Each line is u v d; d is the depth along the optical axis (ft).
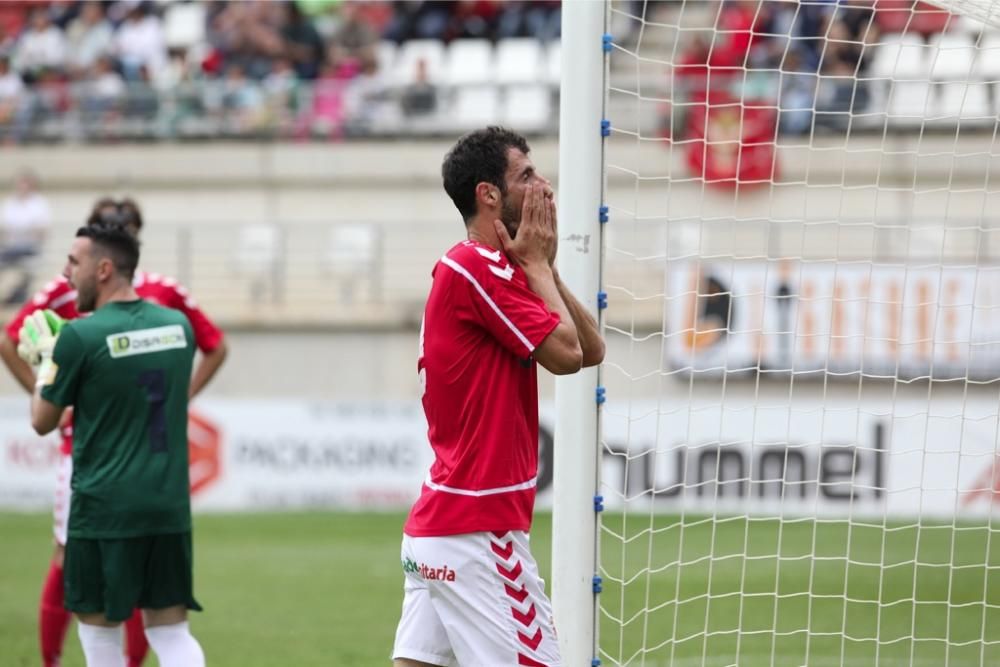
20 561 139.74
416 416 181.27
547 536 147.64
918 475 157.89
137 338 61.67
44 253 220.02
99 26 262.47
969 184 198.18
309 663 86.69
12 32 266.98
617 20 223.92
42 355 65.21
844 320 175.42
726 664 83.51
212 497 183.73
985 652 89.10
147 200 242.58
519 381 46.34
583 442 53.62
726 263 182.29
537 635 46.19
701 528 152.25
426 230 222.07
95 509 60.49
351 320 216.13
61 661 86.43
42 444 185.37
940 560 131.64
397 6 261.85
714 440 164.04
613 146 205.57
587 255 53.78
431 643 47.29
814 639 93.50
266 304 219.61
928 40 207.41
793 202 203.31
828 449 160.66
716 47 213.66
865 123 206.69
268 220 239.91
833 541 143.64
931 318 173.06
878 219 196.24
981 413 161.99
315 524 166.50
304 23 256.32
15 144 246.06
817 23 217.56
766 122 206.69
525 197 45.60
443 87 240.12
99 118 245.45
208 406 184.03
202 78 252.62
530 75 251.60
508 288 45.16
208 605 110.73
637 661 84.89
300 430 182.80
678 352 181.98
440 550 45.78
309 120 241.55
